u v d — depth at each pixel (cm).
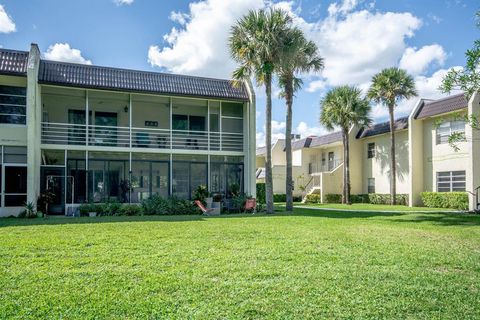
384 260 714
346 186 3023
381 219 1528
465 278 597
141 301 475
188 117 2269
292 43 1859
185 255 743
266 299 487
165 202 1855
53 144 1864
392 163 2773
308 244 877
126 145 2025
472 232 1124
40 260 690
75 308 452
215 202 1927
